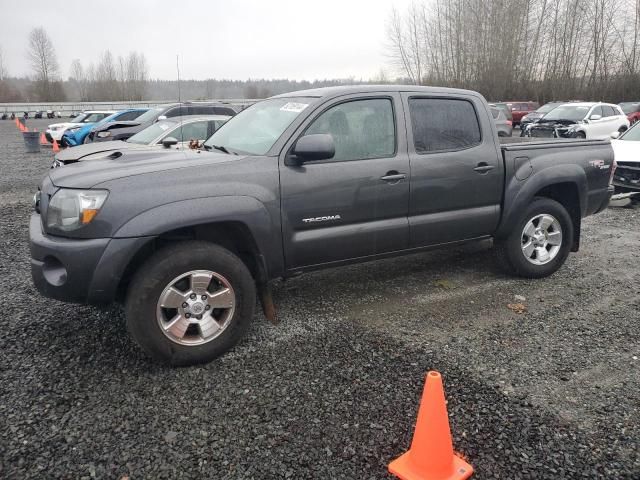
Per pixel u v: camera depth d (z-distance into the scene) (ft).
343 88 14.01
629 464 8.59
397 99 14.52
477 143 15.74
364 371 11.45
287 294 16.02
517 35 136.36
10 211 28.94
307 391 10.67
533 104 102.17
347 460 8.66
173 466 8.54
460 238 15.76
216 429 9.47
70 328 13.55
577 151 17.63
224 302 11.89
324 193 13.05
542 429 9.47
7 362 11.78
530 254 17.12
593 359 12.04
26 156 60.64
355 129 13.83
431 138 14.93
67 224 10.97
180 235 12.25
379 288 16.52
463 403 10.24
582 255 20.48
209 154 13.21
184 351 11.53
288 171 12.62
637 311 14.79
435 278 17.46
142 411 10.00
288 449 8.93
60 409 10.04
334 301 15.47
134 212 10.89
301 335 13.20
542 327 13.74
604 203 18.49
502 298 15.75
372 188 13.73
